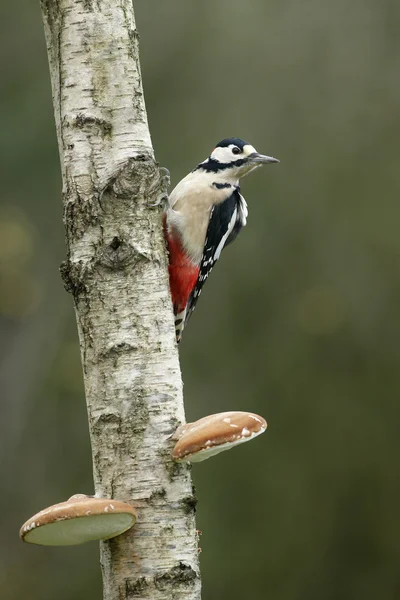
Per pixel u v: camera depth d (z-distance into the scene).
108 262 5.13
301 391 16.42
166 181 6.43
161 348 5.12
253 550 15.52
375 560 15.82
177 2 17.95
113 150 5.27
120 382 5.04
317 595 15.54
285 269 16.91
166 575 4.84
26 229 17.20
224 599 15.23
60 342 17.20
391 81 17.66
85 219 5.19
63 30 5.38
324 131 17.45
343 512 15.98
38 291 17.27
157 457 4.95
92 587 15.54
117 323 5.10
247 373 16.55
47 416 16.95
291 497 15.87
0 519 16.42
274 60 17.77
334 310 16.77
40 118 17.47
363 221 17.08
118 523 4.71
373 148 17.44
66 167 5.30
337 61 17.73
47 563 15.96
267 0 17.95
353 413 16.33
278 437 16.28
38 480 16.66
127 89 5.35
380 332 16.73
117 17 5.39
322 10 17.81
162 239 5.30
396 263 16.91
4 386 17.14
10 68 17.73
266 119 17.52
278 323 16.73
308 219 17.05
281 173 17.27
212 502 15.73
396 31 17.77
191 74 17.77
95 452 5.04
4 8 17.83
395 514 15.97
